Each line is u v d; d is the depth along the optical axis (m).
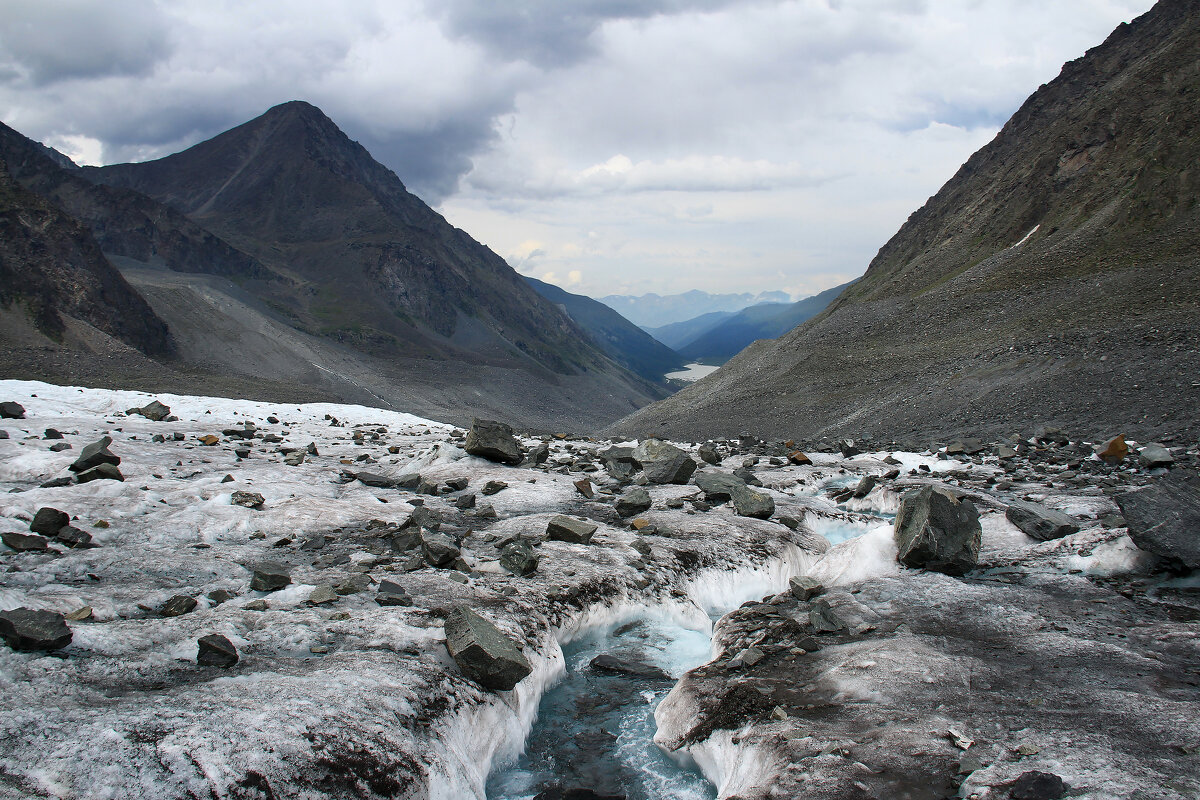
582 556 15.39
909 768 7.27
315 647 9.73
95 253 173.50
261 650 9.57
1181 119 94.44
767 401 83.75
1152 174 89.62
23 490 17.42
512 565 14.12
